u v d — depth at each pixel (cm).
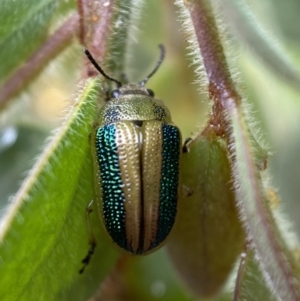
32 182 5
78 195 5
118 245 5
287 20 6
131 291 6
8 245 5
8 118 6
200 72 5
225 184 5
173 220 5
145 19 6
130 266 6
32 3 5
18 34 5
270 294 5
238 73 5
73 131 5
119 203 5
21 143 6
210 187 5
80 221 5
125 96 5
